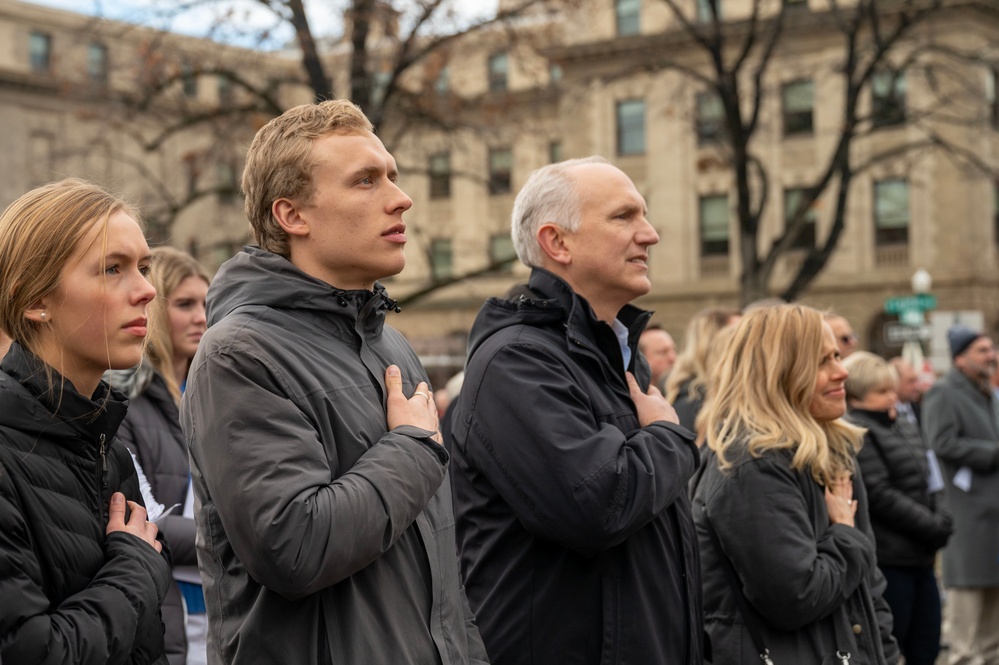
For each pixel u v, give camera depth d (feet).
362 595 7.49
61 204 7.30
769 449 11.19
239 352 7.35
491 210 117.80
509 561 9.77
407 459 7.57
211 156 58.75
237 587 7.45
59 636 6.48
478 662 8.36
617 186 10.61
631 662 9.38
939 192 95.76
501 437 9.56
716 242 105.19
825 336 11.98
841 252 100.42
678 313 106.63
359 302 8.05
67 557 6.88
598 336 10.29
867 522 12.42
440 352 77.66
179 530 11.09
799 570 10.73
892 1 72.54
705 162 68.39
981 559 23.07
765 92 66.54
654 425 9.91
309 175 7.96
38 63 125.39
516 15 52.34
